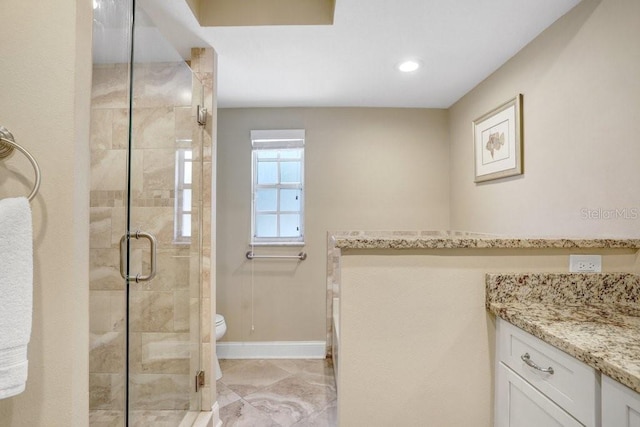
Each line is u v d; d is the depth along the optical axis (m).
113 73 1.24
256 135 2.72
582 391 0.80
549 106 1.61
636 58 1.18
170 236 1.59
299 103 2.69
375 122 2.78
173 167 1.59
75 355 0.85
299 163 2.83
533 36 1.71
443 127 2.80
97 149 1.17
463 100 2.54
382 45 1.81
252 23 1.64
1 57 0.84
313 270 2.75
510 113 1.91
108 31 1.21
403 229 2.79
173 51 1.56
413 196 2.79
